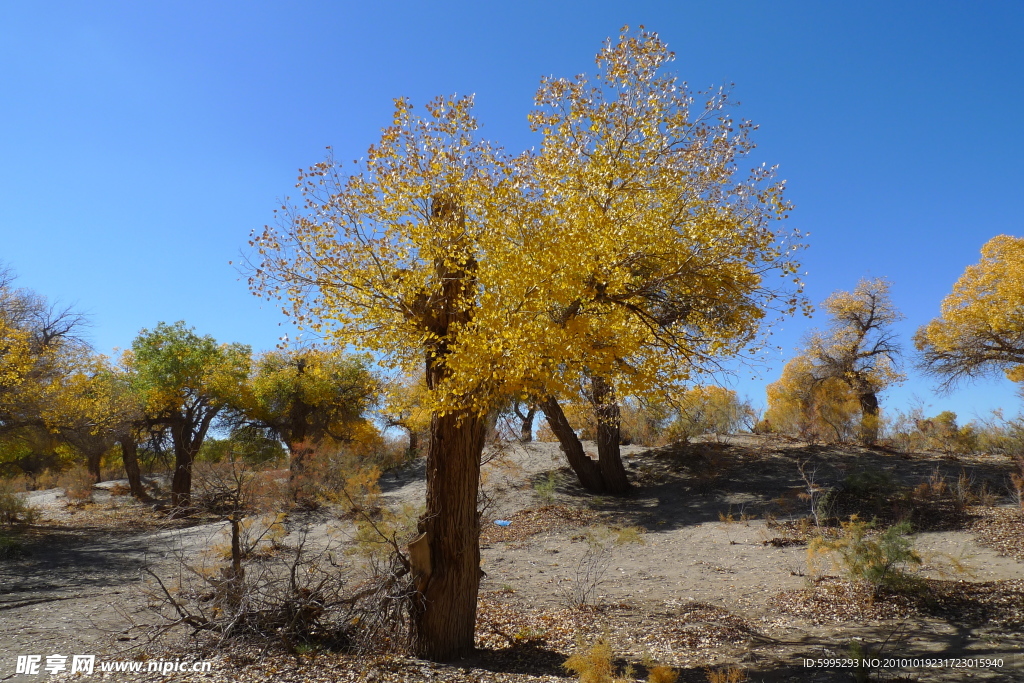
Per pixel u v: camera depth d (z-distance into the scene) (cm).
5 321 2161
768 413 2817
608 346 712
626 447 2566
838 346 3158
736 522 1598
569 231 700
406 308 741
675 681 590
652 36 774
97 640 790
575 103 769
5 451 3103
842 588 956
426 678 625
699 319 832
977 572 1002
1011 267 2564
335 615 810
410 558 734
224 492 848
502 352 652
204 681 600
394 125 740
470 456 750
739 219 754
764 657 700
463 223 736
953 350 2741
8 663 690
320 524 1673
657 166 768
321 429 2856
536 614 959
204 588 822
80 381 2339
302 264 756
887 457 2022
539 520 1753
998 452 2039
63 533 1992
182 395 2859
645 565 1283
